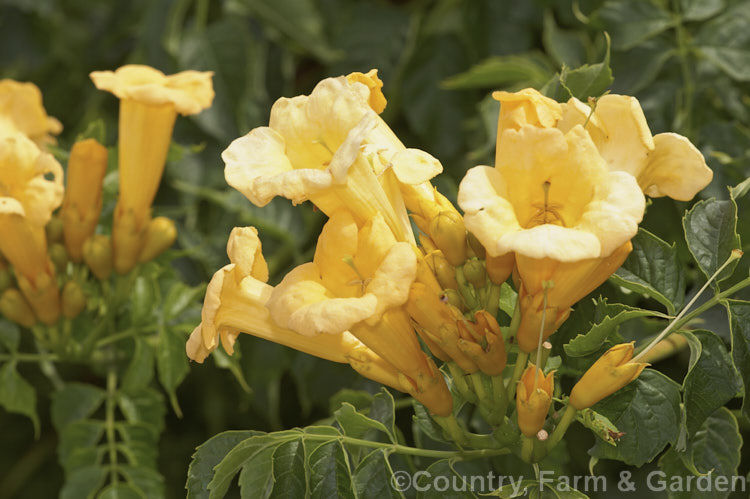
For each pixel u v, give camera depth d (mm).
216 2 4875
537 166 2021
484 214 1938
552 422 2395
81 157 3564
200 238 4445
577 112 2199
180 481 5855
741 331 2277
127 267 3701
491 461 2871
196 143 4535
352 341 2365
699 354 2215
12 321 3814
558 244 1857
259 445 2336
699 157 2211
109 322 3834
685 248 3260
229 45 4551
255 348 4344
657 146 2240
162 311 3785
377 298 2023
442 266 2320
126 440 3912
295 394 5336
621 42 3400
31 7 5680
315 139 2252
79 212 3666
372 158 2307
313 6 4910
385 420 2529
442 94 4609
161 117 3504
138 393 3977
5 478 6168
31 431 6250
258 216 4359
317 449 2371
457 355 2268
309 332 1988
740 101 3684
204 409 5430
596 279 2203
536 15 4430
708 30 3432
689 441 2434
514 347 2578
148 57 4637
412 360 2270
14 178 3373
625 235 1880
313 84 5250
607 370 2162
